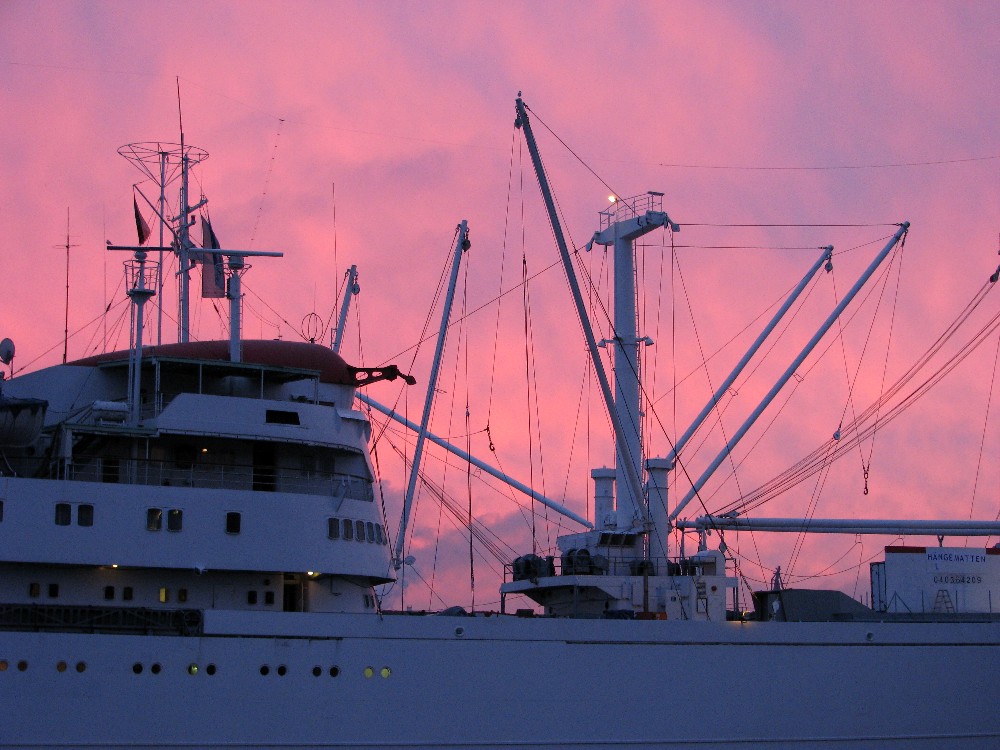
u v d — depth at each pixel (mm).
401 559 42969
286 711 34875
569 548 48594
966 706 42000
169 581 36594
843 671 40656
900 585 45344
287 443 39000
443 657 36406
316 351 42625
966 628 42406
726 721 39031
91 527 35281
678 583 44688
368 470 41406
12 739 32781
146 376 39750
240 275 40969
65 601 35438
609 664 38031
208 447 38875
